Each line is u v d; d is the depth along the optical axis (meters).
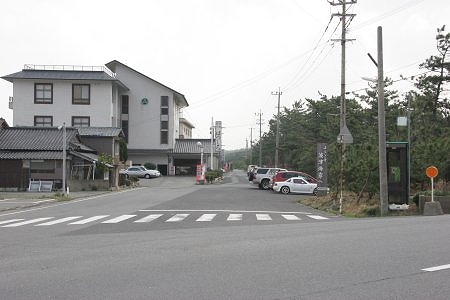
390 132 39.97
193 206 27.42
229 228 15.90
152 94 75.69
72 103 64.75
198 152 77.19
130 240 12.79
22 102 64.06
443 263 8.79
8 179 42.84
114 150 54.19
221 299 6.57
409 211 22.52
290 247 10.94
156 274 8.18
